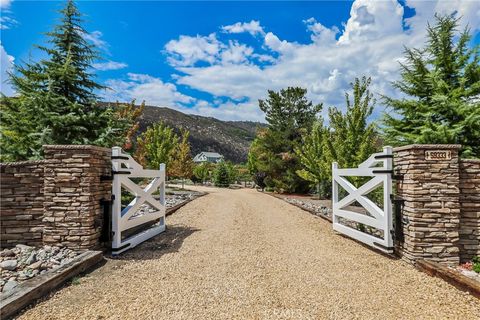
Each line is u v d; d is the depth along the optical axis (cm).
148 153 1664
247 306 279
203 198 1413
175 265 405
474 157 636
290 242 550
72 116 643
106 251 457
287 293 312
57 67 696
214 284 335
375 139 770
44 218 413
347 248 509
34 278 304
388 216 454
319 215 850
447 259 394
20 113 646
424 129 664
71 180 414
